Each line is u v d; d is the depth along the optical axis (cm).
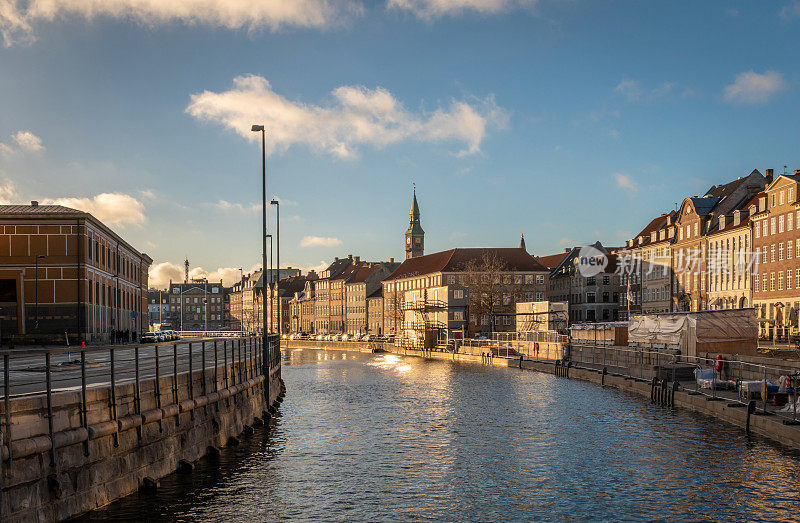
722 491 2533
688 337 5616
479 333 13188
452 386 6356
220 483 2578
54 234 8762
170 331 10806
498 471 2892
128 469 2136
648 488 2597
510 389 6000
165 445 2409
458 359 10588
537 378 7075
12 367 3688
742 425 3656
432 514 2308
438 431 3844
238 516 2231
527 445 3425
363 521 2233
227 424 3180
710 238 10219
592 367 7000
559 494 2542
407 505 2406
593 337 8300
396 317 16438
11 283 8712
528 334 9569
